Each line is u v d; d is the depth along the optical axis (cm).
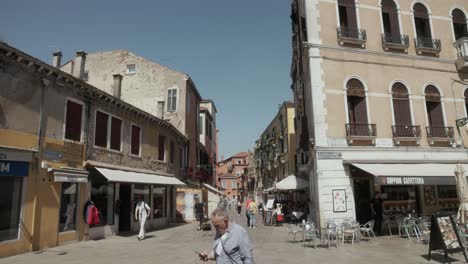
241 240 427
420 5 1883
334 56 1683
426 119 1734
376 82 1708
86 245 1324
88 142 1495
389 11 1827
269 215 2448
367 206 1625
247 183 8225
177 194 2647
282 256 1093
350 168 1573
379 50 1752
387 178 1420
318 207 1544
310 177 1803
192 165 3103
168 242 1446
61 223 1325
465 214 1183
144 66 2958
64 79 1336
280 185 2284
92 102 1534
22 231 1127
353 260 995
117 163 1720
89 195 1480
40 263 966
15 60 1103
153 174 2089
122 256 1096
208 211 3350
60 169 1284
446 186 1764
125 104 1756
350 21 1755
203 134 3894
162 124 2256
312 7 1719
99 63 3012
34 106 1202
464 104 1820
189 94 3055
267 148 4859
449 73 1831
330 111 1622
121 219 1814
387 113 1686
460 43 1845
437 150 1700
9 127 1094
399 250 1141
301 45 1978
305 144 1936
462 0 1969
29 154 1167
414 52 1806
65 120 1362
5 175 1070
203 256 451
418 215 1703
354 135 1603
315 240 1383
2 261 990
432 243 969
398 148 1650
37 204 1195
